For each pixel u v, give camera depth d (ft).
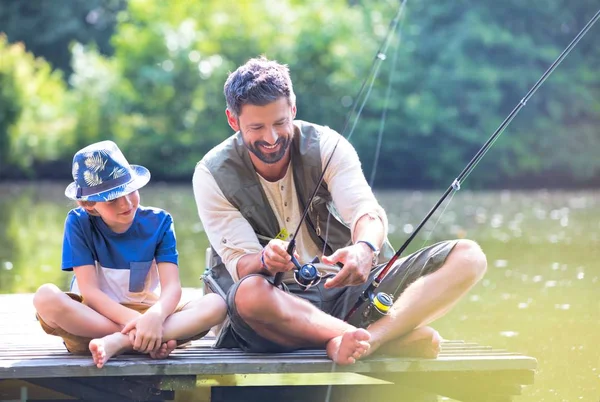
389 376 10.37
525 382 10.35
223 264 11.53
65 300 10.21
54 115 67.31
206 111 65.87
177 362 10.02
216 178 11.14
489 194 56.80
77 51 72.90
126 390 10.26
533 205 44.83
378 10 66.95
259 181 11.15
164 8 68.95
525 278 21.24
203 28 68.44
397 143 63.36
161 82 66.28
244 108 10.41
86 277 10.61
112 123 67.05
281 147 10.59
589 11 66.74
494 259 24.32
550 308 17.75
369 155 63.46
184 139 65.36
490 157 63.98
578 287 20.04
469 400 10.48
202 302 10.53
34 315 13.88
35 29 90.63
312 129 11.33
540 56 65.36
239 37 66.28
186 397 11.94
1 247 27.61
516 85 64.80
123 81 67.87
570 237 29.19
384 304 10.18
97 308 10.47
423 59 65.00
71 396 10.61
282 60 63.77
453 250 10.52
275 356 10.41
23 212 39.93
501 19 66.23
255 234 11.18
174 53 66.80
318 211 11.32
